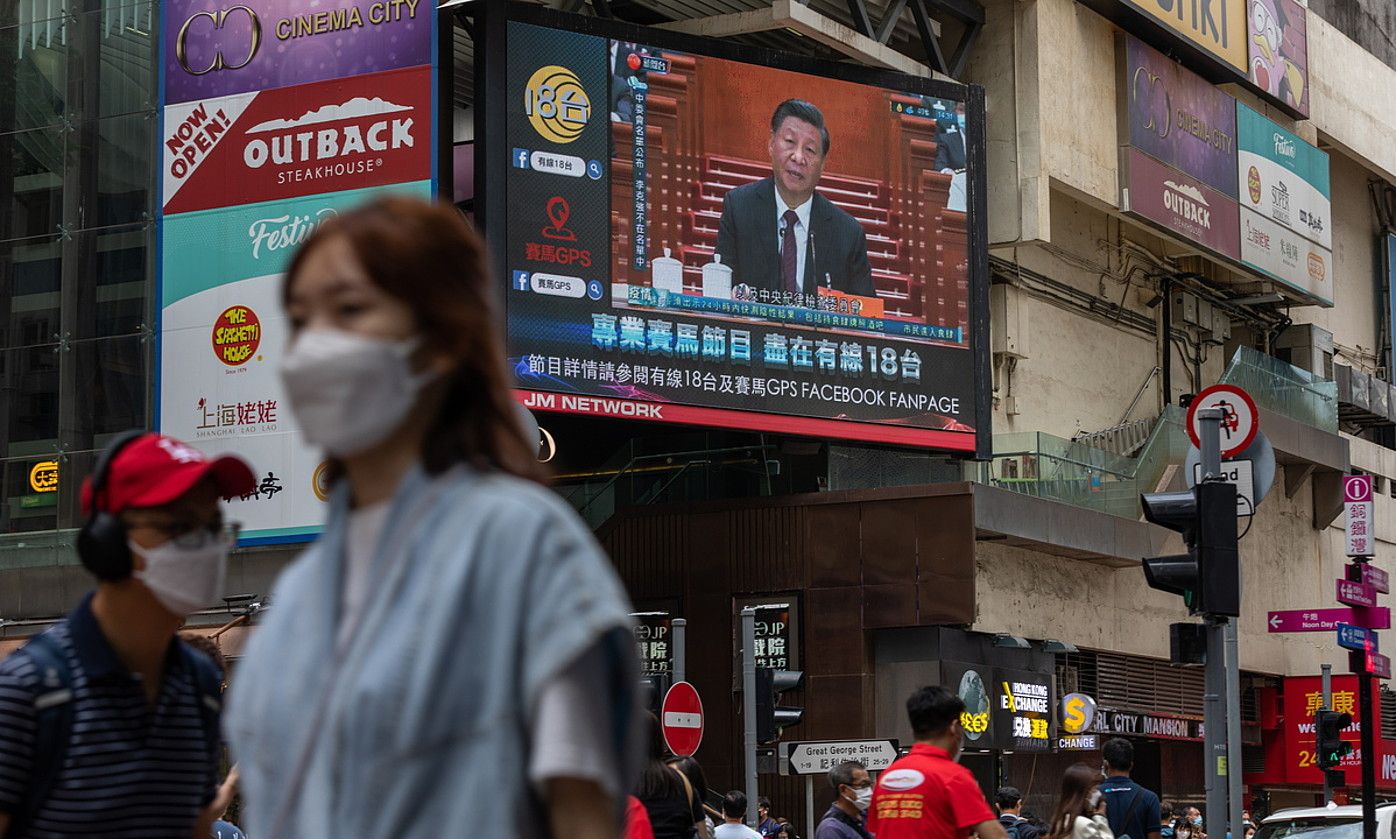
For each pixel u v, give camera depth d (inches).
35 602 1189.7
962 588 1159.0
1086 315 1428.4
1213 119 1485.0
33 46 1237.1
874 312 1216.2
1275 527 1547.7
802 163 1205.7
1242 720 1488.7
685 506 1232.8
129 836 148.0
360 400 83.0
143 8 1213.7
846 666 1177.4
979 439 1239.5
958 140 1254.3
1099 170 1373.0
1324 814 547.5
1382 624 774.5
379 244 83.5
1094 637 1322.6
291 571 87.6
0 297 1219.2
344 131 1151.6
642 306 1150.3
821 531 1198.3
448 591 80.4
